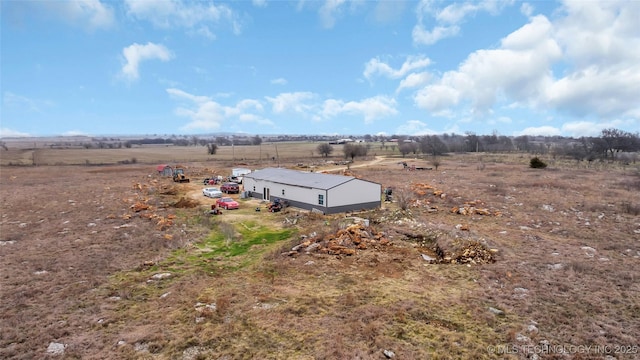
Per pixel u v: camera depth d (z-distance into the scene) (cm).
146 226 3127
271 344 1301
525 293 1720
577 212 3509
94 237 2753
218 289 1808
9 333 1384
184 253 2467
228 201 4069
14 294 1731
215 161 11300
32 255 2319
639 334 1347
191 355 1241
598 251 2361
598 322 1437
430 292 1764
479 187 5153
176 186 5716
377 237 2633
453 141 18200
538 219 3284
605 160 9656
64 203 4228
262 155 14000
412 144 15175
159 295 1759
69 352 1259
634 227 2908
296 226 3203
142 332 1386
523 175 6438
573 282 1830
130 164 10356
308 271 2059
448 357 1219
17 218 3472
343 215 3628
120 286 1872
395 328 1405
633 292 1700
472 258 2220
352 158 11306
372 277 1966
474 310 1557
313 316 1517
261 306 1608
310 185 3941
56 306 1627
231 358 1223
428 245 2575
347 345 1289
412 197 4419
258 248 2598
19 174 7612
